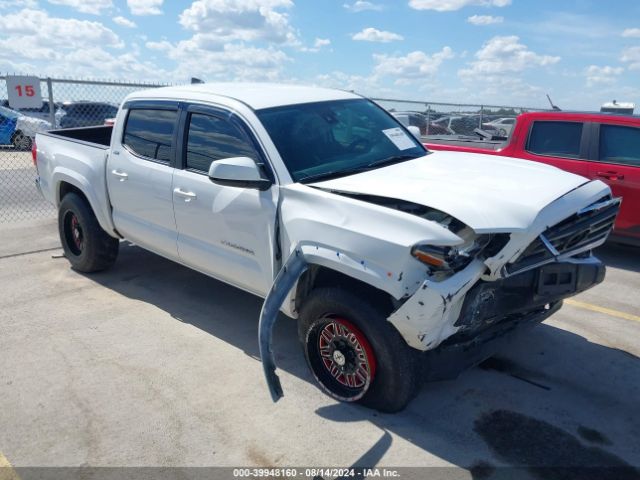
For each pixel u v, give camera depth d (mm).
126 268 6191
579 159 6777
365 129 4582
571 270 3451
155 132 4789
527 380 3988
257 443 3295
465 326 3281
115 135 5191
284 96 4484
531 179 3689
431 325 3086
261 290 4086
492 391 3842
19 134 13734
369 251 3193
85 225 5633
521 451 3232
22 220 8523
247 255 4074
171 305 5207
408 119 15234
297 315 3902
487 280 3191
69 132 6828
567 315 5129
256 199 3877
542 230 3152
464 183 3527
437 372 3428
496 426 3457
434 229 3062
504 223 3062
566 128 6922
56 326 4750
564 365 4203
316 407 3643
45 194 6234
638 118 6496
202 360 4215
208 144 4316
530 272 3379
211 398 3732
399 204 3385
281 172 3805
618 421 3523
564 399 3754
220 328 4746
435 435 3365
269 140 3930
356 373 3570
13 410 3592
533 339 4625
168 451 3227
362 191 3445
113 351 4336
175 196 4500
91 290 5555
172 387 3854
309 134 4160
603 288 5863
